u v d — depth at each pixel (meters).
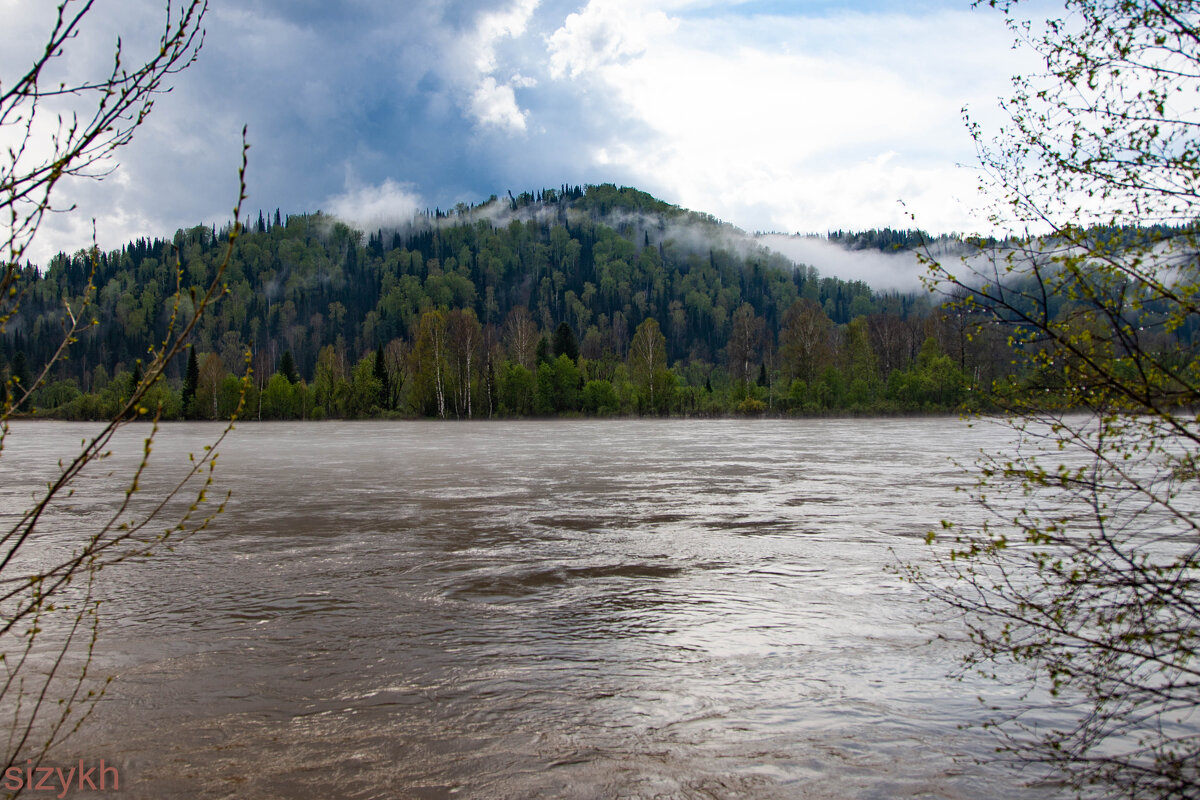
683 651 7.09
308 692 6.17
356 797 4.60
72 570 3.33
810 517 14.20
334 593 9.13
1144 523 11.48
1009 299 4.31
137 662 6.85
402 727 5.54
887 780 4.73
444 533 12.85
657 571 10.13
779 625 7.84
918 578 9.25
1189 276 3.94
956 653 6.91
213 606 8.60
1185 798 4.41
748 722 5.58
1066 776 4.71
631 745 5.25
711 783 4.73
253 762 5.03
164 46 3.14
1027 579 8.87
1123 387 4.06
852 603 8.57
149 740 5.34
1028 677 6.28
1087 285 4.12
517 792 4.65
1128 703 5.64
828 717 5.65
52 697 6.07
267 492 18.20
